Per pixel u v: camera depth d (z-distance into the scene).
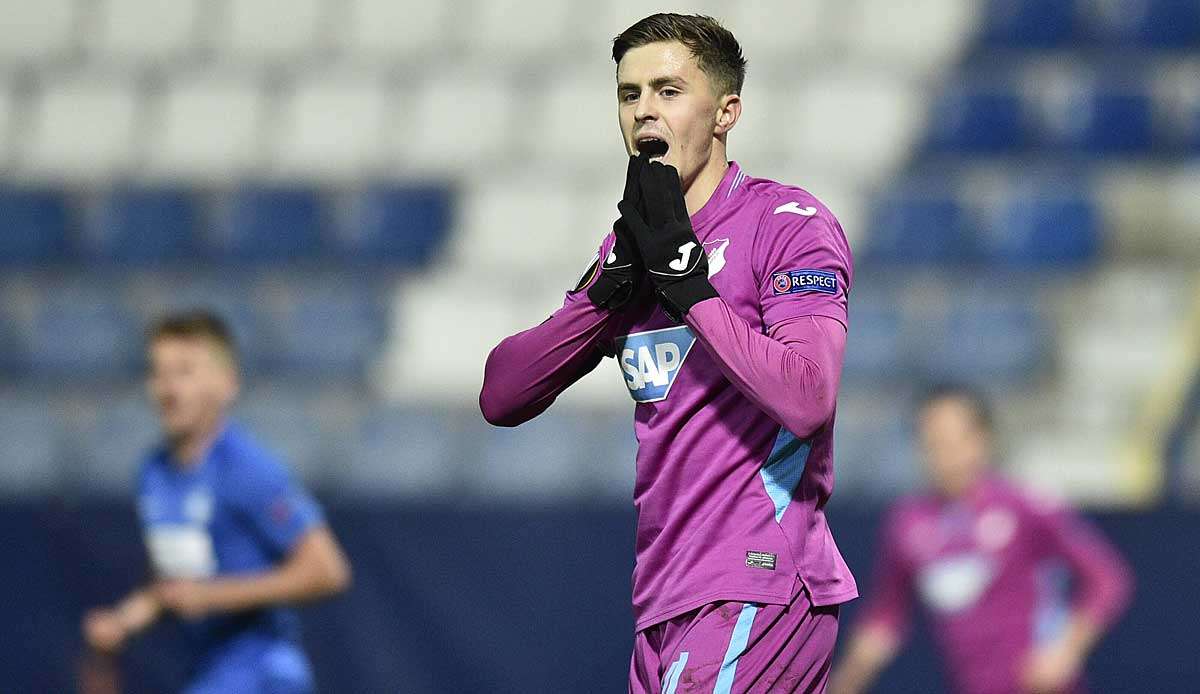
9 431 37.03
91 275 42.84
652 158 8.41
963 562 18.64
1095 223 40.94
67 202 44.34
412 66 47.69
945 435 18.62
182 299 40.72
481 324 39.72
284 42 48.62
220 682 14.86
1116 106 43.84
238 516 15.01
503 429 35.28
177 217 44.12
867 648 19.38
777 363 7.52
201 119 46.53
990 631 18.59
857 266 40.84
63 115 46.66
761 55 46.41
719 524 8.11
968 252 41.00
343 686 24.72
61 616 25.47
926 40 46.25
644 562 8.41
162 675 24.55
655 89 8.32
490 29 48.22
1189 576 23.75
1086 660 23.69
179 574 15.32
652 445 8.36
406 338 39.56
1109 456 34.19
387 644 24.84
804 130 44.28
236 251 43.75
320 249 43.62
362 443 35.31
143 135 46.44
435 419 36.16
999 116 43.97
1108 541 24.03
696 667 7.95
